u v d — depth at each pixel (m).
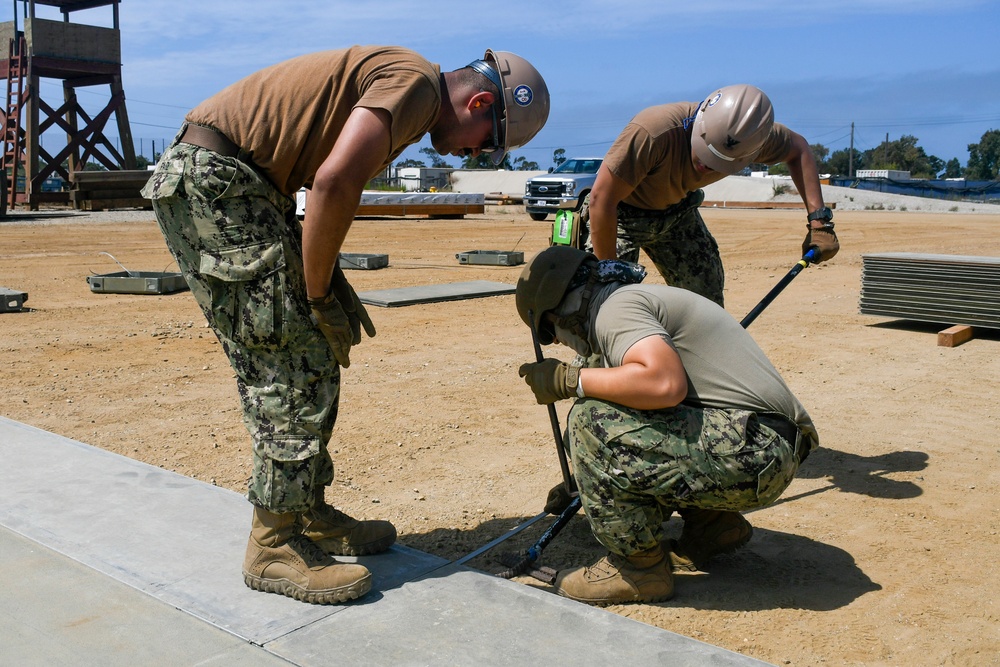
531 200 23.00
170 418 4.92
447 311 8.60
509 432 4.73
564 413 5.09
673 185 3.94
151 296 9.24
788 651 2.55
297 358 2.54
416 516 3.59
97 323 7.67
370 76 2.43
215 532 3.12
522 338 7.28
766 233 19.98
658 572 2.84
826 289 10.23
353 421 4.91
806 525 3.52
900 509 3.66
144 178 24.67
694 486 2.59
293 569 2.62
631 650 2.37
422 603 2.62
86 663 2.29
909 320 8.02
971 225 23.14
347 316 2.64
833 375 5.98
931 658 2.52
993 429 4.76
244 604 2.60
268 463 2.57
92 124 27.11
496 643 2.40
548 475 4.07
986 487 3.90
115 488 3.52
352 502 3.74
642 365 2.50
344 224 2.37
